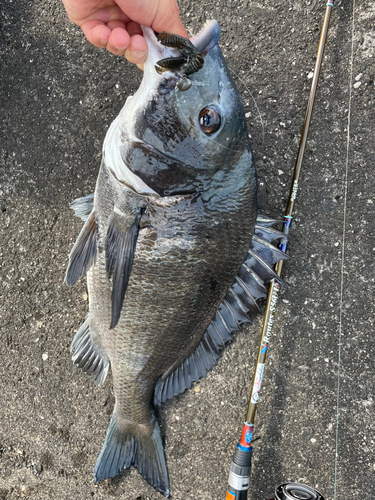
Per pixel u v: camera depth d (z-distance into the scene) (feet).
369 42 1.31
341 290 1.36
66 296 1.57
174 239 1.07
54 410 1.62
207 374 1.47
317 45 1.33
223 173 1.01
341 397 1.38
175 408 1.50
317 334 1.39
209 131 0.96
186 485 1.51
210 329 1.36
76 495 1.62
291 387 1.41
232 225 1.07
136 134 1.00
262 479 1.44
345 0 1.31
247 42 1.37
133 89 1.43
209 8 1.39
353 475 1.38
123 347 1.26
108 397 1.57
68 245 1.54
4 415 1.68
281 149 1.37
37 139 1.52
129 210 1.06
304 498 1.13
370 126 1.33
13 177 1.56
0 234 1.60
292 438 1.42
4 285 1.62
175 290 1.12
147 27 0.97
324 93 1.34
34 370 1.63
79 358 1.44
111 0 1.05
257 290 1.30
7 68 1.52
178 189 1.03
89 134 1.48
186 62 0.89
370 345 1.36
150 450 1.49
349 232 1.36
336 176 1.35
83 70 1.46
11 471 1.69
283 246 1.27
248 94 1.37
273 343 1.42
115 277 1.09
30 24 1.49
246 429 1.25
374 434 1.36
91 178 1.49
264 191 1.38
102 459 1.47
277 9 1.35
